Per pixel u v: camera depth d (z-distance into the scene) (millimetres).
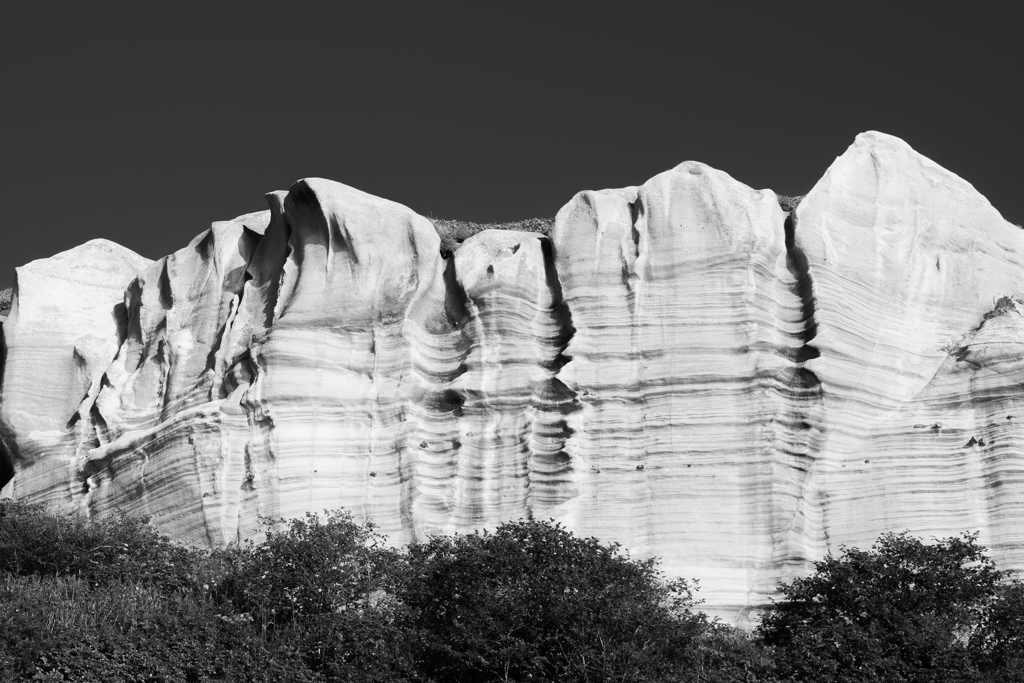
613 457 50094
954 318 52969
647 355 51469
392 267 54781
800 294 52219
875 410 50375
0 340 63812
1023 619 42969
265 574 45250
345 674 42031
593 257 53406
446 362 53469
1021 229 58062
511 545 43875
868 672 41719
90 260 64125
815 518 48406
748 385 50281
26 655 41625
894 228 54156
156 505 52781
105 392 57375
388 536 50406
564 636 41969
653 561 45562
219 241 58969
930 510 47656
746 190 54375
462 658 41875
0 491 58906
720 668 42625
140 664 41750
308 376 52719
